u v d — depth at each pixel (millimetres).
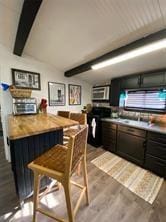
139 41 1695
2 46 2496
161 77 2377
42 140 1562
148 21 1384
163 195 1728
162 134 2049
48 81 3258
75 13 1441
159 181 2018
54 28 1761
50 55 2695
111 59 2186
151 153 2234
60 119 2006
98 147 3373
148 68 2512
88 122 3588
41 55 2746
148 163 2293
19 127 1392
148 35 1590
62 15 1492
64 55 2611
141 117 3012
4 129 2494
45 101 3018
